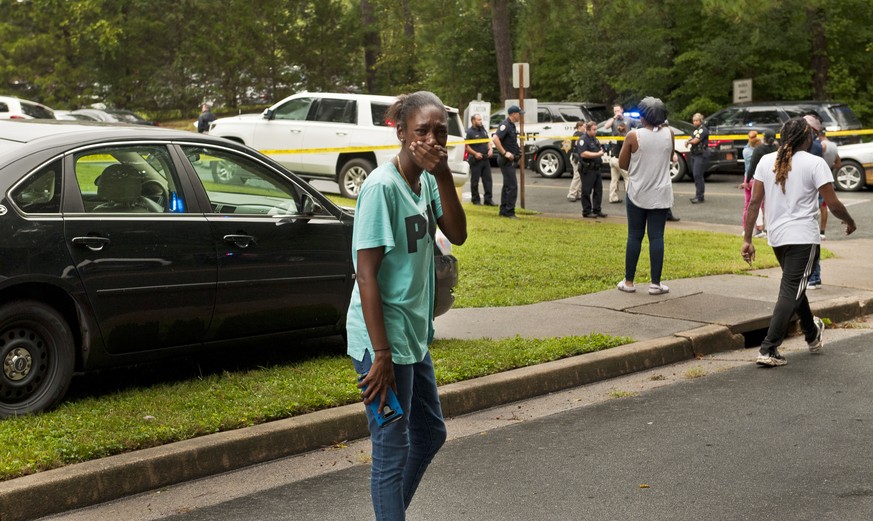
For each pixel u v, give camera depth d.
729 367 7.68
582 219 18.12
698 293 10.09
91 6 47.12
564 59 36.34
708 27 31.81
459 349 7.48
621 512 4.64
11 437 5.23
